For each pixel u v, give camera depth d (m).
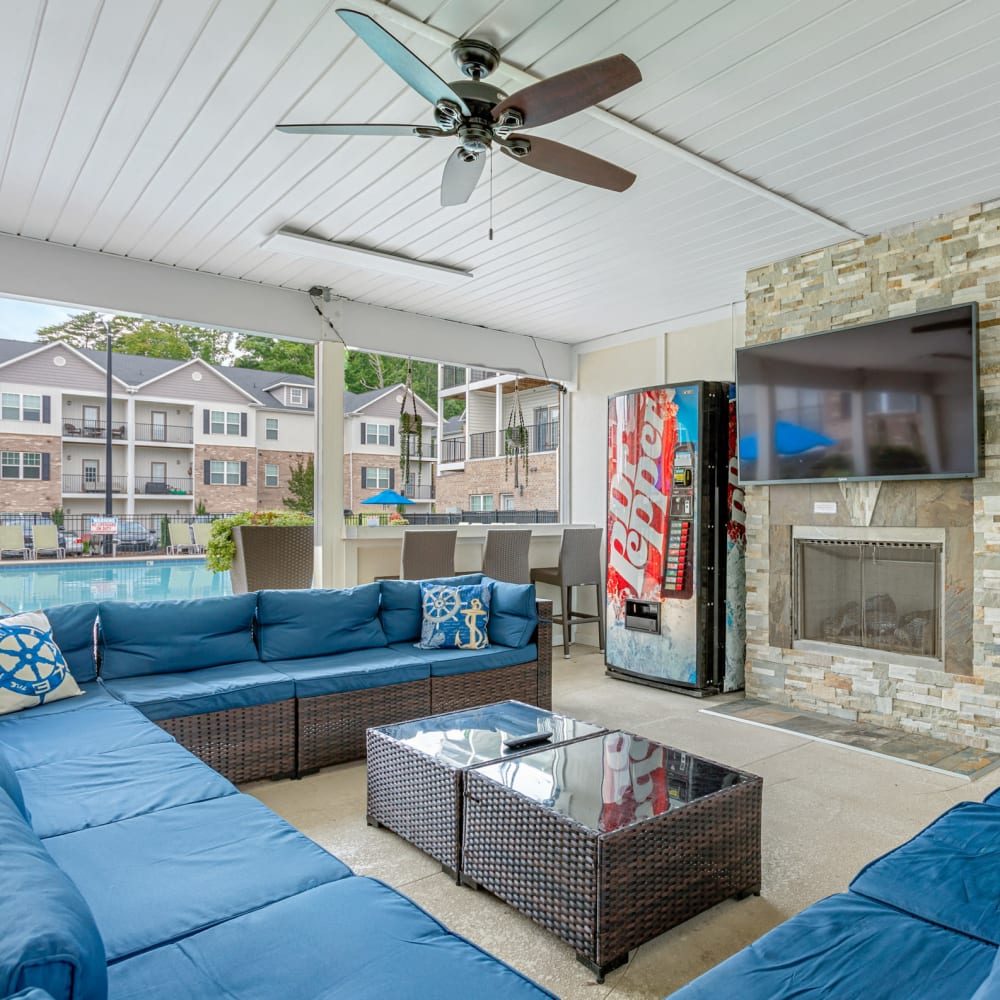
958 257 3.75
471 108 2.29
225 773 3.00
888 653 3.96
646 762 2.39
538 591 6.66
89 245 4.29
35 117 2.88
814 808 2.88
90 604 3.16
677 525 4.79
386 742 2.64
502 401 7.00
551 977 1.85
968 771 3.27
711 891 2.10
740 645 4.82
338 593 3.86
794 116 2.90
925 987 1.18
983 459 3.59
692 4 2.24
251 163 3.29
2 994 0.76
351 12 1.79
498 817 2.16
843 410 4.04
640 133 3.00
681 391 4.80
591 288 5.16
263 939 1.30
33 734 2.39
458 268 4.74
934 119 2.92
